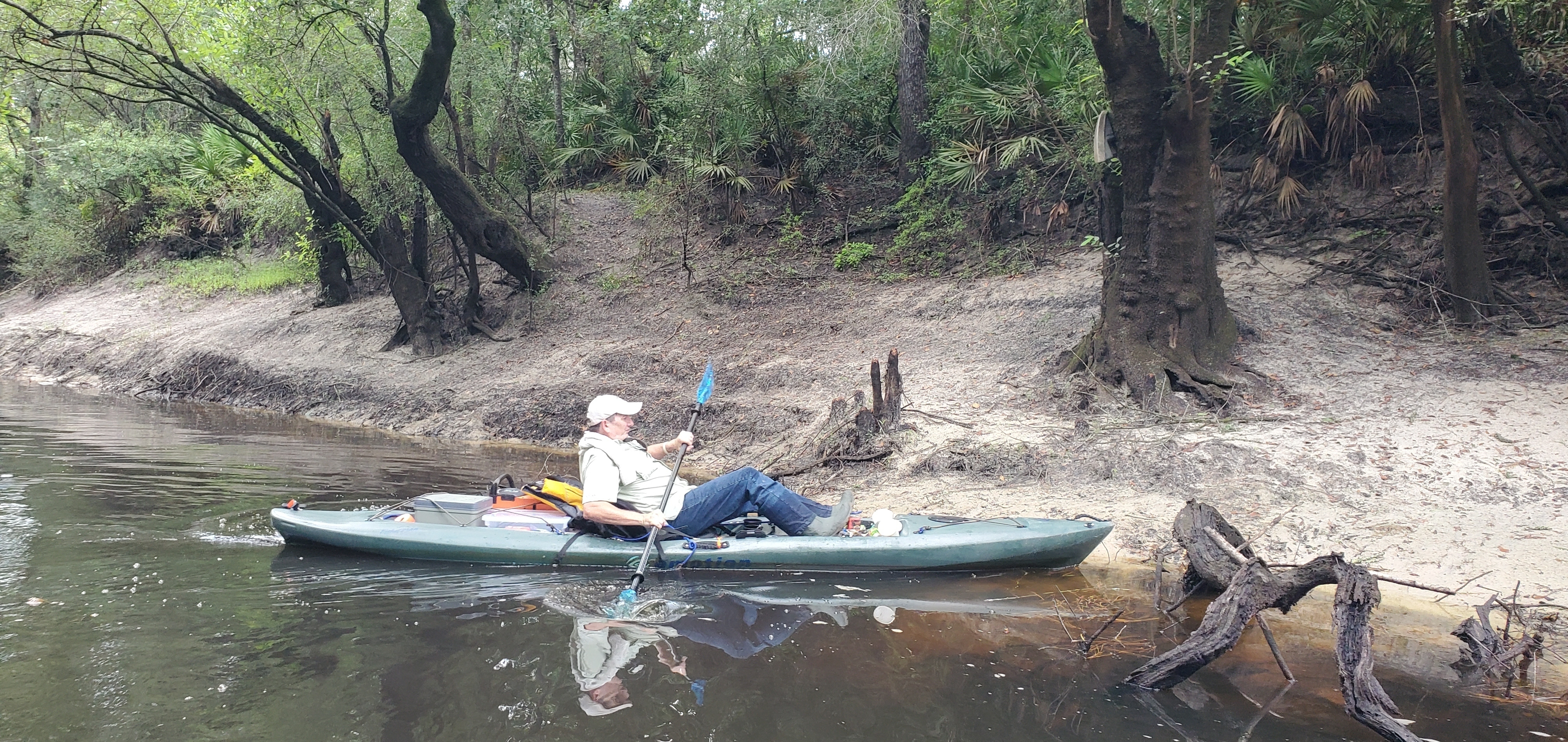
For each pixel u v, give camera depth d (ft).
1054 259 35.37
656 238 44.57
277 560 15.71
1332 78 30.48
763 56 43.78
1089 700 10.49
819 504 16.90
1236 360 24.64
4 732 9.09
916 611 13.88
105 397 44.39
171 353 48.83
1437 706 10.50
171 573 14.71
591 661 11.47
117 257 69.56
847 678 11.07
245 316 51.44
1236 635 11.12
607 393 32.86
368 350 42.11
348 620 12.78
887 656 11.85
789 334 35.37
